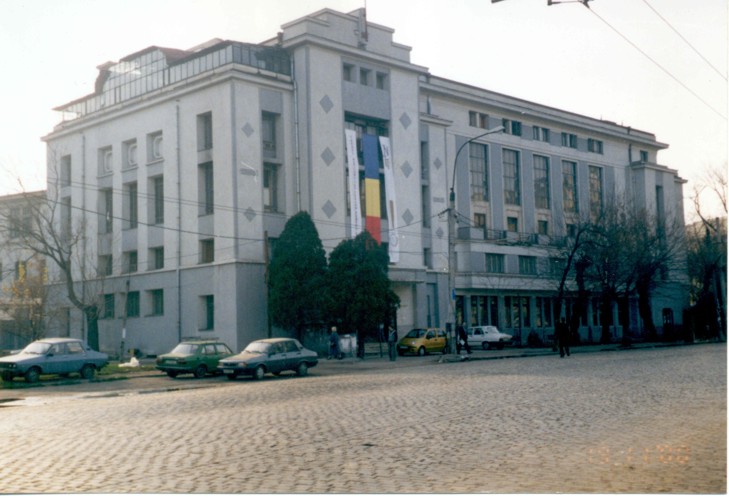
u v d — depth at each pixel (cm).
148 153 4969
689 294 7494
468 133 6356
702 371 2491
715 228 6047
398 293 5275
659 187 8144
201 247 4612
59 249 4459
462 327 4397
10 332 4588
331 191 4728
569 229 6438
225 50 4528
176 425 1403
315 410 1602
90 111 5491
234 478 899
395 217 5141
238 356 2930
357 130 5047
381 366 3594
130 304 5056
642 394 1783
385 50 5191
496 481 856
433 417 1430
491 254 6250
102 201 5319
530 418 1391
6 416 1703
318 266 4347
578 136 7500
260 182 4519
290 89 4716
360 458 1016
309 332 4453
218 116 4494
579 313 5662
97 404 1944
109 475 933
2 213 4703
